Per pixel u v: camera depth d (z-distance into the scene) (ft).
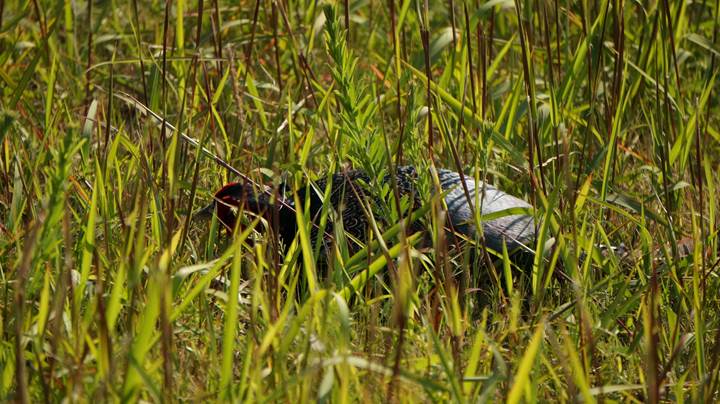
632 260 23.50
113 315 15.92
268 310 17.21
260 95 33.42
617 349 19.38
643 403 18.45
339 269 20.63
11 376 16.22
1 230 22.40
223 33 35.70
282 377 15.72
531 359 14.65
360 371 17.13
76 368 15.35
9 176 25.73
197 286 17.01
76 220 22.03
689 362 19.89
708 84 26.45
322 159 28.58
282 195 25.31
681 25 29.43
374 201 22.77
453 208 23.52
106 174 22.34
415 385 16.20
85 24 36.78
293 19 34.86
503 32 35.88
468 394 16.12
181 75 30.63
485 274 23.20
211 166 27.37
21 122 29.58
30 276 18.88
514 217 23.89
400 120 24.27
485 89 26.55
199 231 25.72
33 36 34.96
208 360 17.56
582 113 30.66
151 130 26.78
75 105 31.81
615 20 26.40
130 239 17.47
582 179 26.21
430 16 37.99
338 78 21.62
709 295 22.44
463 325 18.83
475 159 23.22
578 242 22.08
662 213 26.07
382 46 36.81
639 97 29.84
